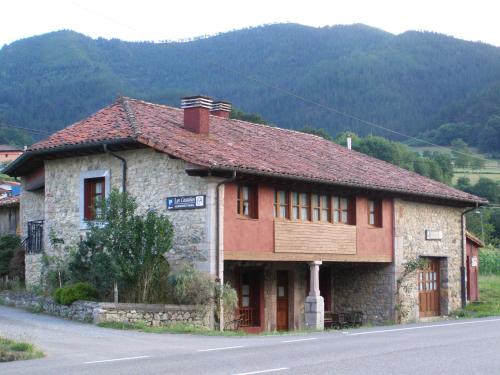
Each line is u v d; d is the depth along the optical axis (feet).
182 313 60.39
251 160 66.59
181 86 458.09
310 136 97.55
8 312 65.77
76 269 64.85
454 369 33.68
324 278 88.89
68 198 74.23
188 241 64.34
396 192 82.02
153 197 67.21
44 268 72.69
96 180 72.74
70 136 71.31
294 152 80.12
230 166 61.46
